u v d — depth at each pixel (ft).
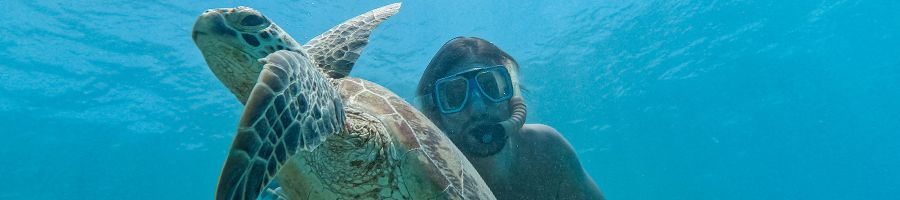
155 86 55.36
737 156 90.89
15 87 54.13
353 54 8.32
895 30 59.47
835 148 90.22
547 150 11.46
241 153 3.67
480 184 6.96
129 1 42.34
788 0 52.44
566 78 60.95
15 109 58.23
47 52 48.65
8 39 46.26
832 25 57.16
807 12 54.65
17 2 41.81
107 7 42.91
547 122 70.23
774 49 59.82
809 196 118.42
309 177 6.15
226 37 6.09
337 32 9.09
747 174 101.76
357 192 6.25
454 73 10.89
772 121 76.28
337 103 5.25
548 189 11.39
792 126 78.84
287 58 4.49
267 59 4.29
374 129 6.02
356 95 6.97
